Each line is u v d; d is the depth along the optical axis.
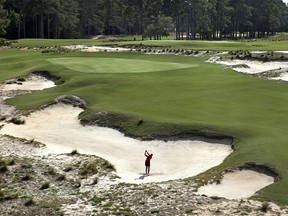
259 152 27.59
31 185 26.08
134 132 35.31
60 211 22.20
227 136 31.81
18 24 141.62
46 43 108.81
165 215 21.06
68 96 45.97
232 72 59.25
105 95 46.69
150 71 60.16
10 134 37.47
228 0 170.62
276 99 42.19
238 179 25.28
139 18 189.12
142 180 26.77
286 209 20.92
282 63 65.31
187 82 51.59
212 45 96.62
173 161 30.05
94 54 84.00
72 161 30.44
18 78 59.25
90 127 38.25
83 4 176.12
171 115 37.50
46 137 36.50
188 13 162.50
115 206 22.56
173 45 95.50
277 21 191.38
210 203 22.14
